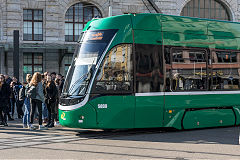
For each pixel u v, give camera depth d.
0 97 12.62
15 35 16.78
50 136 10.34
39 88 11.70
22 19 24.47
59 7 25.09
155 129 11.97
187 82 11.24
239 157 7.42
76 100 10.03
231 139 9.73
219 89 11.90
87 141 9.41
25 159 7.25
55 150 8.19
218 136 10.28
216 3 27.73
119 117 10.22
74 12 25.53
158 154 7.69
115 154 7.71
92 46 10.41
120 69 10.27
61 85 13.63
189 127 11.23
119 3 25.86
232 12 27.59
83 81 10.16
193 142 9.23
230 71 12.23
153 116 10.66
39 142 9.28
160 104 10.73
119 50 10.28
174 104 10.96
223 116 11.96
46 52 25.14
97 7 25.70
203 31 11.78
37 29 24.92
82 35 10.92
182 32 11.32
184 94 11.12
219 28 12.20
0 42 23.88
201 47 11.64
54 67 25.30
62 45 23.75
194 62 11.45
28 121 11.98
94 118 9.97
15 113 17.42
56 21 25.06
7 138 9.97
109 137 10.12
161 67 10.81
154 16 10.93
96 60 10.14
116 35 10.30
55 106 12.63
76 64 10.54
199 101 11.41
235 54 12.45
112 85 10.16
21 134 10.74
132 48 10.45
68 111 10.11
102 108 10.02
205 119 11.55
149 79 10.60
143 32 10.66
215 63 11.90
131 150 8.15
